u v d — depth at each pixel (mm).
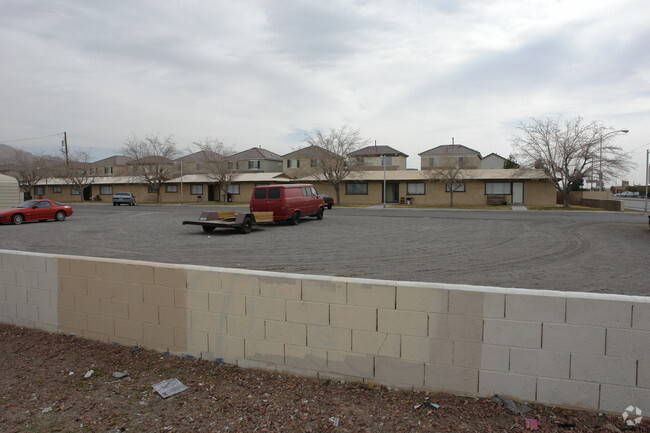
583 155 33125
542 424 3084
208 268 4305
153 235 16812
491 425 3096
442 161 54406
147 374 4109
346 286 3738
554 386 3254
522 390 3326
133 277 4633
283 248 12828
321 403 3479
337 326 3789
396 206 40031
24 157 63625
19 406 3570
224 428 3178
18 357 4578
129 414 3418
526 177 37469
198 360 4340
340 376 3809
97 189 61062
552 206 37250
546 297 3236
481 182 41062
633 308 3068
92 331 4930
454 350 3471
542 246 13109
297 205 20844
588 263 10062
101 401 3637
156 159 51562
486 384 3410
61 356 4566
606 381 3145
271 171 68688
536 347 3279
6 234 17750
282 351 3996
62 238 16016
